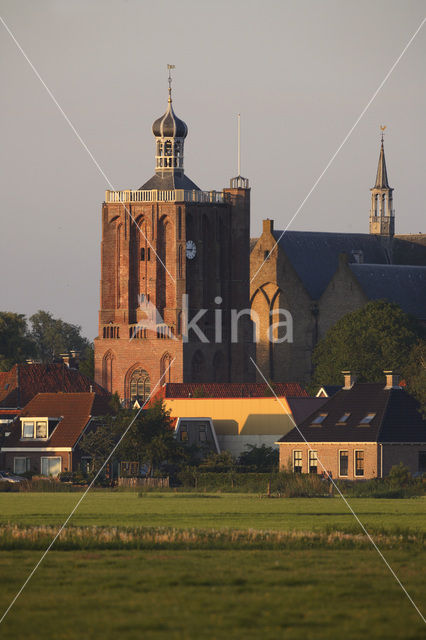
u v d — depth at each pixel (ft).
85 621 390.83
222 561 498.28
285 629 381.81
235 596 427.74
